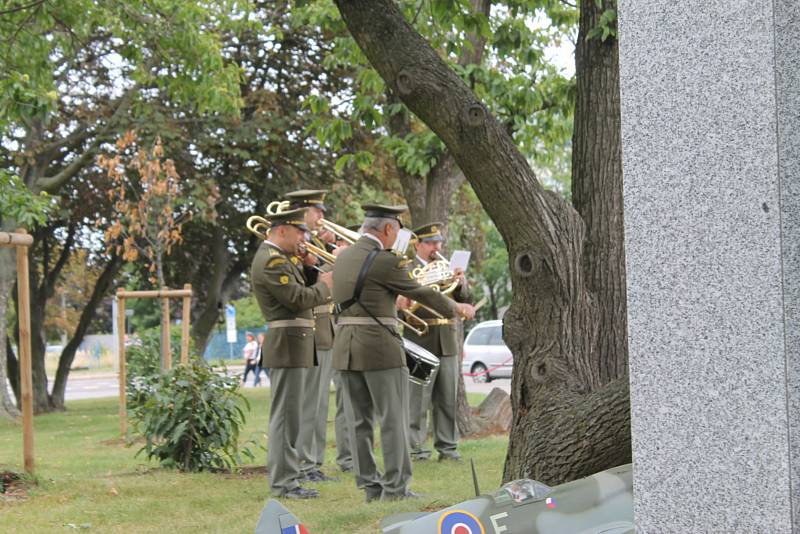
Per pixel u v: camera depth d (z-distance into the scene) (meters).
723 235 3.14
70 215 21.12
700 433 3.20
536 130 13.38
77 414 20.50
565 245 5.91
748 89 3.09
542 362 5.92
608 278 6.61
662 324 3.29
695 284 3.21
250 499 8.00
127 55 15.88
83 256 23.88
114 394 30.95
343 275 7.63
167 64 16.41
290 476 8.05
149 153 18.14
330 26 11.55
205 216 19.34
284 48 21.27
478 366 29.94
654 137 3.31
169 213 16.81
